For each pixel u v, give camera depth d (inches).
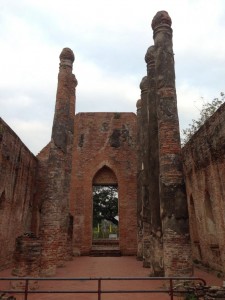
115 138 934.4
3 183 554.6
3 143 538.6
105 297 327.3
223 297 279.3
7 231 589.3
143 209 596.7
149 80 514.9
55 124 562.6
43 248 488.1
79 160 914.1
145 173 606.5
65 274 489.4
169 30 451.2
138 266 586.9
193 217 607.2
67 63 600.1
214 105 901.8
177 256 362.9
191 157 566.9
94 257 789.9
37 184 822.5
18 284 358.6
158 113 420.8
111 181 919.0
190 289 308.2
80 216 865.5
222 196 424.2
